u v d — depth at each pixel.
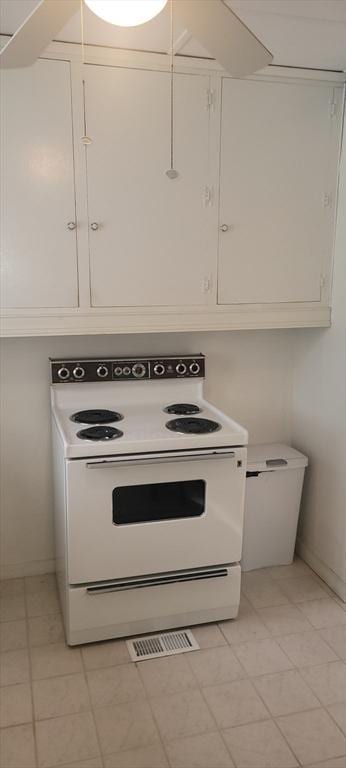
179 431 2.26
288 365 2.99
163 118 2.25
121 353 2.70
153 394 2.71
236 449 2.24
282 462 2.72
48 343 2.59
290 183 2.47
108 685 2.05
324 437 2.72
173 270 2.40
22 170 2.15
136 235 2.33
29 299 2.26
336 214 2.57
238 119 2.34
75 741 1.81
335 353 2.61
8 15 1.87
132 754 1.76
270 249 2.51
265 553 2.84
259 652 2.22
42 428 2.66
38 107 2.12
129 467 2.12
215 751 1.78
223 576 2.33
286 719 1.90
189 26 1.21
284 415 3.04
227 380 2.90
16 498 2.69
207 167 2.35
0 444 2.62
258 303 2.54
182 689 2.03
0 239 2.18
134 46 2.13
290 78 2.37
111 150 2.23
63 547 2.28
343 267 2.53
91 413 2.48
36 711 1.93
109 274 2.33
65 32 2.01
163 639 2.30
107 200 2.26
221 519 2.29
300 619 2.44
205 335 2.81
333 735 1.84
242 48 1.27
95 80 2.15
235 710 1.94
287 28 1.95
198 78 2.26
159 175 2.30
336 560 2.63
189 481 2.23
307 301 2.61
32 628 2.36
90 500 2.11
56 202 2.21
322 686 2.05
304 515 2.95
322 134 2.47
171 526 2.22
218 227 2.42
